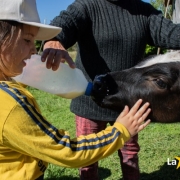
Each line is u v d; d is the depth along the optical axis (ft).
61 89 8.55
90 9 10.81
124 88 10.04
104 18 10.83
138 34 11.02
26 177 7.16
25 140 6.61
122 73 10.30
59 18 10.52
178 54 10.53
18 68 6.79
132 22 11.00
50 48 8.43
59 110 27.76
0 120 6.57
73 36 10.84
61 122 24.04
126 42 10.89
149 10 11.59
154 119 10.32
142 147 18.52
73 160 6.92
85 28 10.95
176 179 15.51
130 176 12.93
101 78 9.77
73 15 10.60
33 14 6.68
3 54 6.52
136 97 9.96
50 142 6.75
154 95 9.93
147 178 15.66
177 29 11.12
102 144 7.15
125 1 11.10
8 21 6.39
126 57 11.03
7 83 6.90
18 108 6.58
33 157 7.28
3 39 6.41
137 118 7.68
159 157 17.53
